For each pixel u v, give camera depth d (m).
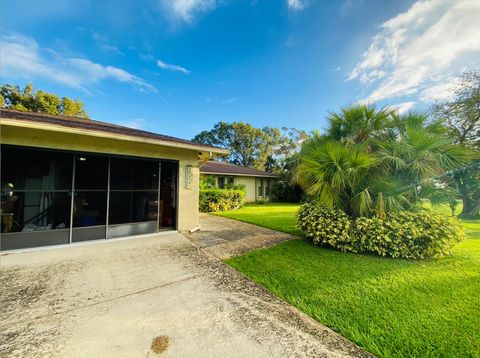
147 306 2.47
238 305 2.51
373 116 4.95
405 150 4.35
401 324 2.16
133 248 4.62
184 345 1.89
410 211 4.46
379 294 2.74
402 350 1.83
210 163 17.56
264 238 5.50
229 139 32.28
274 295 2.75
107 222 5.16
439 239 3.91
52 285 2.93
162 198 6.35
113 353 1.79
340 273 3.37
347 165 4.36
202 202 10.83
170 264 3.74
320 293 2.78
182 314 2.33
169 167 6.24
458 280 3.13
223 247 4.72
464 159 4.20
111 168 5.25
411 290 2.84
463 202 9.70
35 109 17.44
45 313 2.31
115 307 2.44
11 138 4.10
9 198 4.22
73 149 4.69
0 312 2.31
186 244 4.95
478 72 9.69
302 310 2.43
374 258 4.05
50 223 4.55
